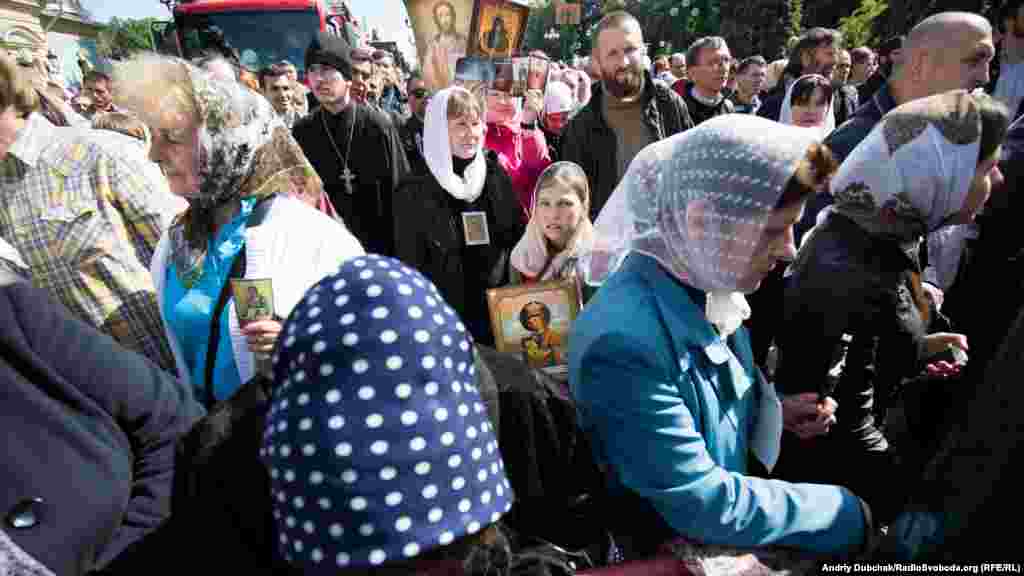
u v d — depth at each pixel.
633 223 1.26
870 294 1.38
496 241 3.04
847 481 1.54
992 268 2.00
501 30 4.32
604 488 1.26
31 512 0.97
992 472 0.90
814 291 1.45
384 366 0.62
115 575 0.99
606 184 3.50
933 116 1.36
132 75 1.40
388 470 0.60
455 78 3.95
